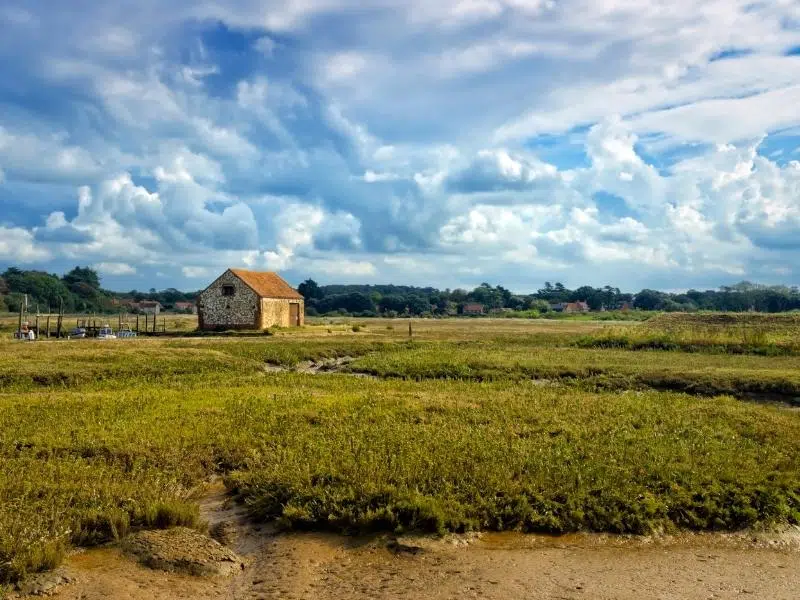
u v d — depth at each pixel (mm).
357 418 18125
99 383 26578
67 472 12859
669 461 13922
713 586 9398
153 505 11211
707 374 27438
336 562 10047
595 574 9695
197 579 9359
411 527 10961
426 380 28781
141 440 15328
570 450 14484
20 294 146750
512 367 31656
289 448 14742
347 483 12258
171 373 30656
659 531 11352
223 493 13266
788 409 22328
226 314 64188
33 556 9133
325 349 42094
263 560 10156
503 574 9586
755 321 59156
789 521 11844
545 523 11289
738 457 14430
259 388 24594
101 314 155250
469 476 12617
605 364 32156
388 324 103000
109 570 9477
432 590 9039
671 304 189875
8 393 23750
